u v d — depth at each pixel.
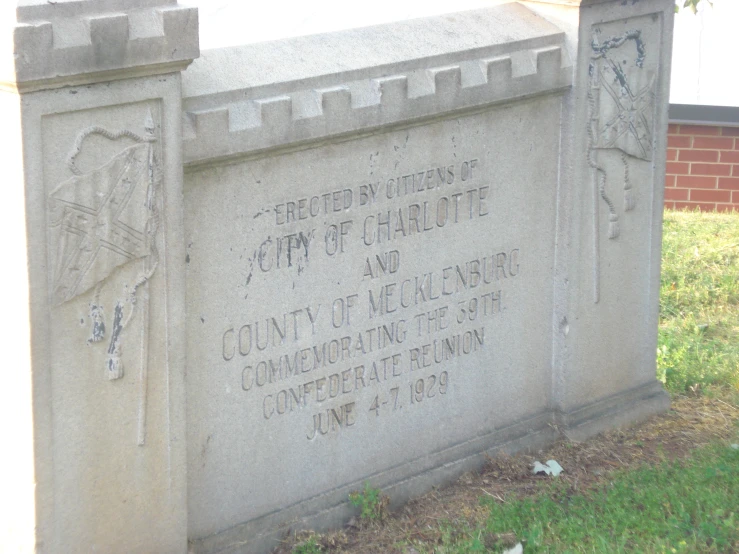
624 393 6.08
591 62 5.66
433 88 5.27
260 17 5.57
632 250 5.96
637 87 5.82
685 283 7.33
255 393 5.10
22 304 4.54
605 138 5.75
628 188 5.89
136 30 4.57
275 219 5.05
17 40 4.39
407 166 5.32
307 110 5.01
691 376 6.41
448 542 5.24
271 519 5.18
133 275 4.70
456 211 5.47
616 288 5.95
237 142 4.88
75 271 4.59
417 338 5.46
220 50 4.98
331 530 5.29
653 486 5.51
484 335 5.64
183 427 4.87
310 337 5.19
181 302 4.80
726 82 8.20
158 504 4.86
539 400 5.87
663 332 6.81
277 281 5.09
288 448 5.20
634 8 5.73
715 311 7.09
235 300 5.00
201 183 4.88
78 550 4.73
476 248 5.55
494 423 5.74
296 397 5.19
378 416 5.41
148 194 4.69
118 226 4.65
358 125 5.12
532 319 5.77
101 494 4.75
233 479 5.09
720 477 5.56
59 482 4.66
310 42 5.15
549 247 5.77
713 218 8.17
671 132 8.29
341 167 5.16
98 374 4.68
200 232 4.90
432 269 5.45
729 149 8.23
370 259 5.29
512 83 5.47
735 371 6.43
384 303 5.35
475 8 5.61
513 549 5.18
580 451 5.82
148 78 4.63
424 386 5.50
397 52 5.25
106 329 4.68
